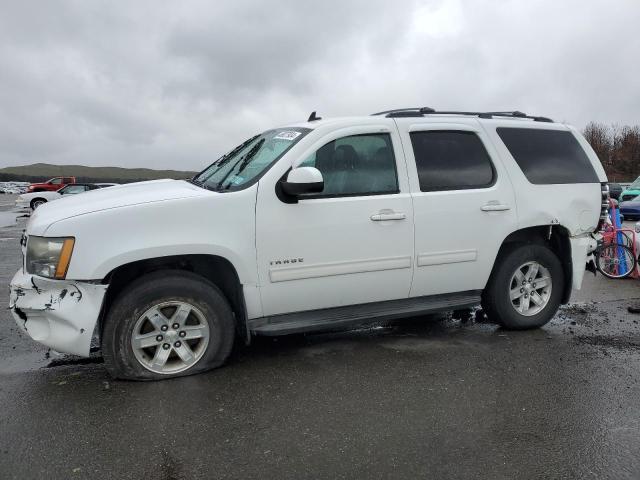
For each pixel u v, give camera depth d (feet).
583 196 17.12
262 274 13.23
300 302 13.82
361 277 14.25
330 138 14.10
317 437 10.33
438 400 12.00
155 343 12.78
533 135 16.98
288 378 13.14
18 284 12.23
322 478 9.02
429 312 15.49
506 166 16.16
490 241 15.76
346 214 13.88
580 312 20.10
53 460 9.46
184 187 14.56
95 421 10.85
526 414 11.37
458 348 15.48
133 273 13.11
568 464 9.50
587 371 13.80
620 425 10.93
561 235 17.31
